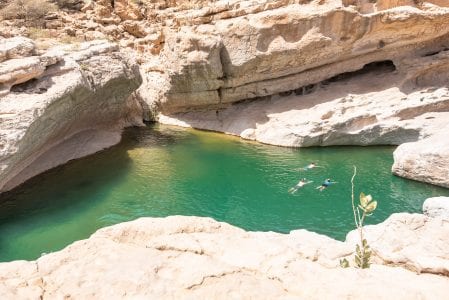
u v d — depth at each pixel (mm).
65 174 21359
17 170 19703
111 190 19516
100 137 26578
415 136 24984
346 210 17375
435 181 19547
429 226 7281
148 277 4395
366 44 28109
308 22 27078
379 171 21609
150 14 39188
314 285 4297
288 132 26047
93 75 22750
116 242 5609
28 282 4391
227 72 28859
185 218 6324
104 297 4086
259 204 18078
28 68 17812
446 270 5246
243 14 28594
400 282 4500
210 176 21297
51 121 19234
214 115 31141
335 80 30641
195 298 4051
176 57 28984
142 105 33250
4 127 15984
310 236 6594
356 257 5273
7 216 16969
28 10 33844
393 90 27719
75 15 37531
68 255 4887
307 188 19625
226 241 5578
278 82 29469
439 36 28500
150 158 24047
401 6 27750
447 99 26141
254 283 4352
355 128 25469
